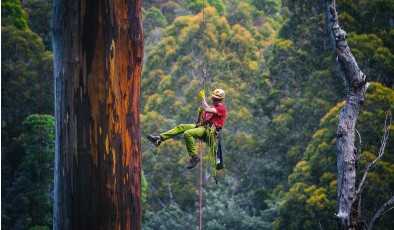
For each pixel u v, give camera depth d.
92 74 7.87
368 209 41.25
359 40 50.88
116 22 7.93
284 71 59.97
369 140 43.03
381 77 51.88
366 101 44.56
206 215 57.00
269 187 60.81
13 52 58.78
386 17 54.59
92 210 7.85
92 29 7.88
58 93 7.98
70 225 7.86
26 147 52.06
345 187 11.05
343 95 54.22
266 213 55.81
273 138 59.19
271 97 61.19
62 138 7.92
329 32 11.59
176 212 57.78
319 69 57.59
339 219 10.94
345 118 11.30
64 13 7.89
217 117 10.97
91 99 7.87
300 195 46.19
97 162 7.86
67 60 7.89
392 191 41.09
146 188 59.59
